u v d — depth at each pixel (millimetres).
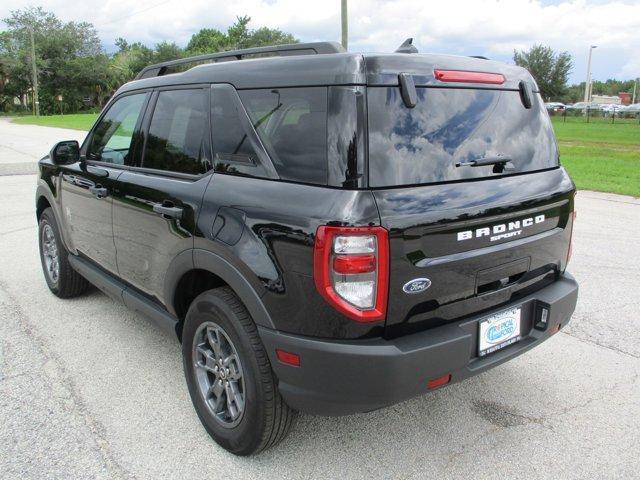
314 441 2941
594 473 2680
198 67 3141
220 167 2791
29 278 5465
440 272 2383
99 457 2779
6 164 14312
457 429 3049
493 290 2664
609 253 6293
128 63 88938
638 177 12562
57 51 80812
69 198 4227
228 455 2818
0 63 77000
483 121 2676
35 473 2652
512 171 2762
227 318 2611
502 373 3658
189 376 3016
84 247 4164
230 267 2547
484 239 2527
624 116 51625
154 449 2855
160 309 3350
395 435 2998
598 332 4250
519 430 3035
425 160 2395
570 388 3465
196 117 3006
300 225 2270
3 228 7457
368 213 2172
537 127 2994
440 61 2576
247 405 2611
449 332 2434
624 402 3303
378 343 2277
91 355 3850
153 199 3121
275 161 2506
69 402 3262
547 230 2916
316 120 2365
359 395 2285
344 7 24844
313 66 2439
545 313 2836
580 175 12844
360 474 2686
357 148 2230
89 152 4102
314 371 2316
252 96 2691
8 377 3533
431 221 2303
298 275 2289
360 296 2213
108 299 4906
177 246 2918
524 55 62969
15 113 79938
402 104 2373
